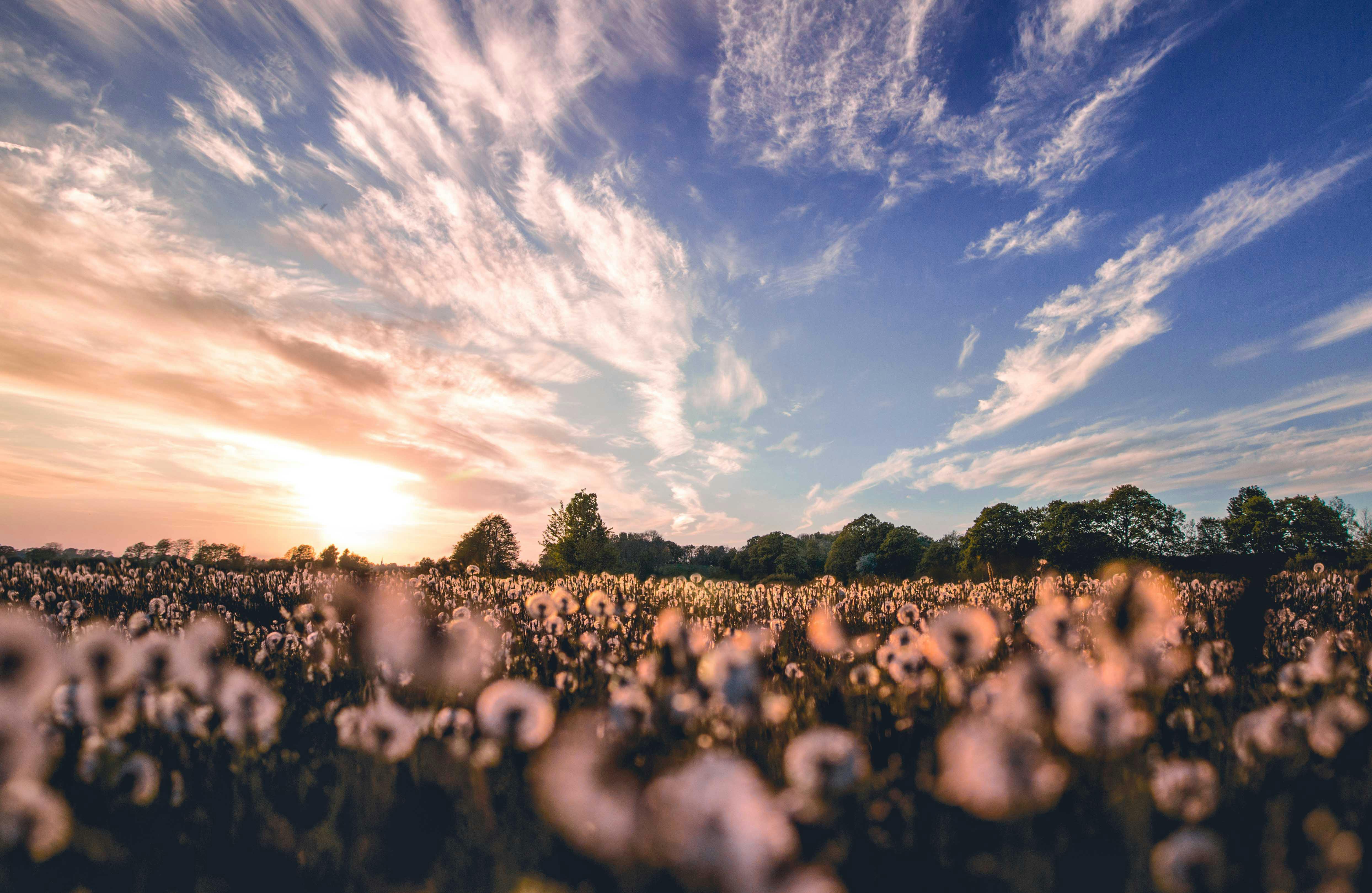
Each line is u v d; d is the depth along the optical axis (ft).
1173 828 5.59
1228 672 10.37
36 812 5.01
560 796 5.24
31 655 6.07
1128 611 9.31
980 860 5.08
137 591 26.66
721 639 14.66
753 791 4.21
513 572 86.22
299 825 6.13
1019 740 5.61
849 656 12.96
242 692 7.57
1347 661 10.25
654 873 4.69
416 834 5.89
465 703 9.45
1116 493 153.07
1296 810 5.78
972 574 130.11
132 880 5.01
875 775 6.50
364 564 51.96
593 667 11.68
